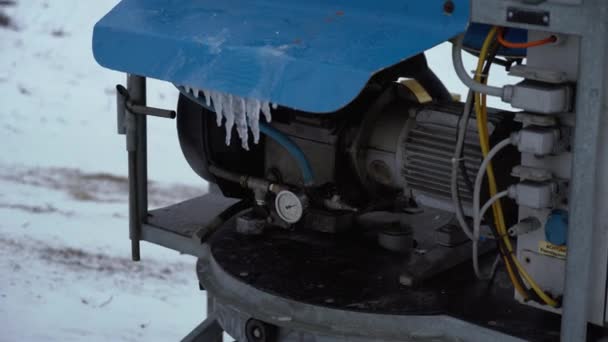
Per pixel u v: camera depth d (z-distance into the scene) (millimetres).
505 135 2109
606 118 1826
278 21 2131
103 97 6500
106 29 2324
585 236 1848
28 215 4965
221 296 2242
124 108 2553
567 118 1891
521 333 1980
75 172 5426
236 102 2105
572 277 1879
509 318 2039
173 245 2572
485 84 1945
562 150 1906
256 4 2230
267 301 2158
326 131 2350
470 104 1971
